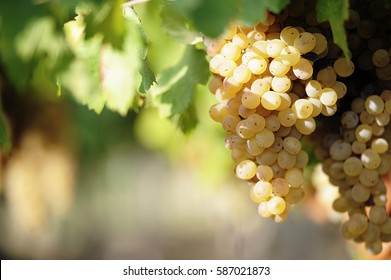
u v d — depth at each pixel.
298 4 0.86
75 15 0.92
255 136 0.84
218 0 0.74
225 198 1.72
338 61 0.87
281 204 0.84
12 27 0.87
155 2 0.95
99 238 3.72
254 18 0.78
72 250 3.45
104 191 3.01
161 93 1.00
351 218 0.91
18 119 1.38
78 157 1.77
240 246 2.26
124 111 0.98
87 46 0.96
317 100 0.85
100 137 1.79
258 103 0.83
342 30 0.83
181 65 1.00
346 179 0.92
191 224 4.41
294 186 0.85
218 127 1.46
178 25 0.93
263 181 0.85
